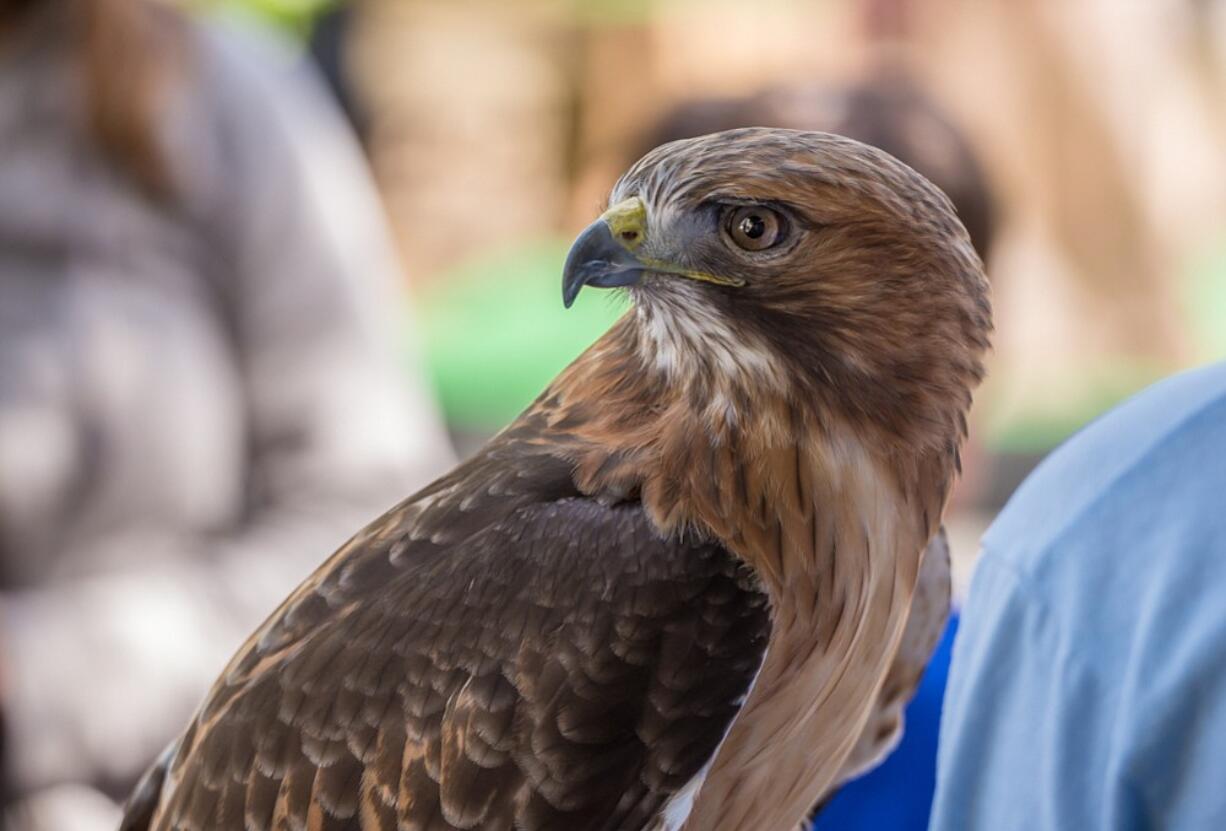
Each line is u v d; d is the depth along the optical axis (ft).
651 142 18.80
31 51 18.26
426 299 34.76
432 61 37.81
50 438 17.29
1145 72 30.63
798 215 11.83
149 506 18.06
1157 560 9.31
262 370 19.47
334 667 12.23
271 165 19.48
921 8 26.94
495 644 11.80
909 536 12.34
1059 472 10.21
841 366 11.94
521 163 36.29
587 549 11.87
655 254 12.21
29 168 17.88
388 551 12.74
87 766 16.99
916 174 12.14
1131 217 29.04
